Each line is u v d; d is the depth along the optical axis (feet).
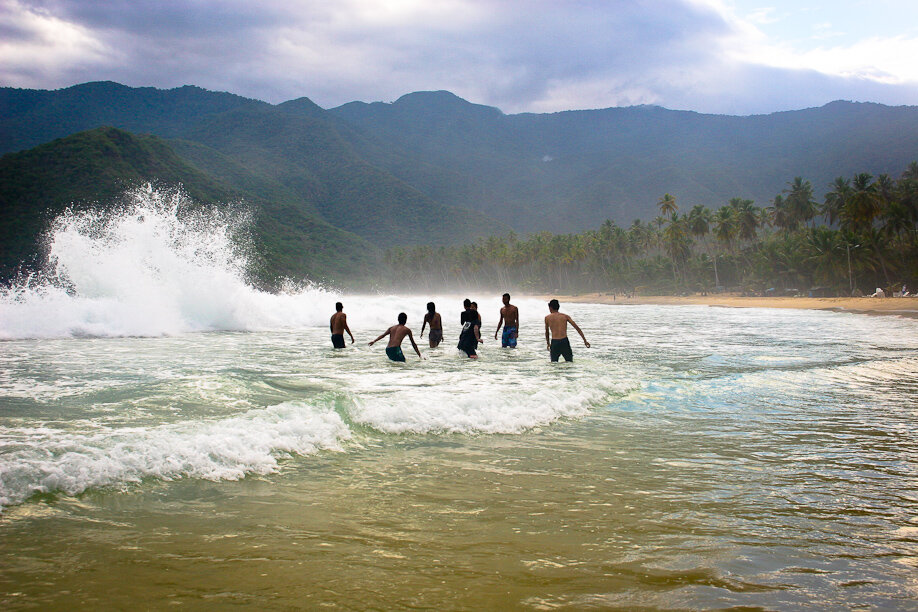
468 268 608.60
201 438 16.10
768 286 293.43
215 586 9.02
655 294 371.97
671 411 24.12
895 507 13.26
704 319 112.27
